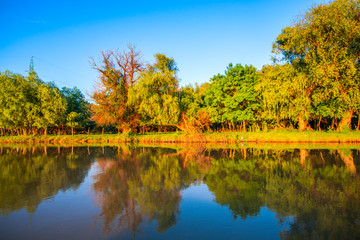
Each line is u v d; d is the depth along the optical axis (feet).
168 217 23.65
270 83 100.58
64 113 149.59
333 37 84.33
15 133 186.39
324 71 84.69
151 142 116.57
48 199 29.94
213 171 44.60
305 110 95.76
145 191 32.73
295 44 90.68
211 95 129.08
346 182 34.91
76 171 47.34
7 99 130.21
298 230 20.42
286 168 45.55
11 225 22.20
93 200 29.27
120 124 132.16
